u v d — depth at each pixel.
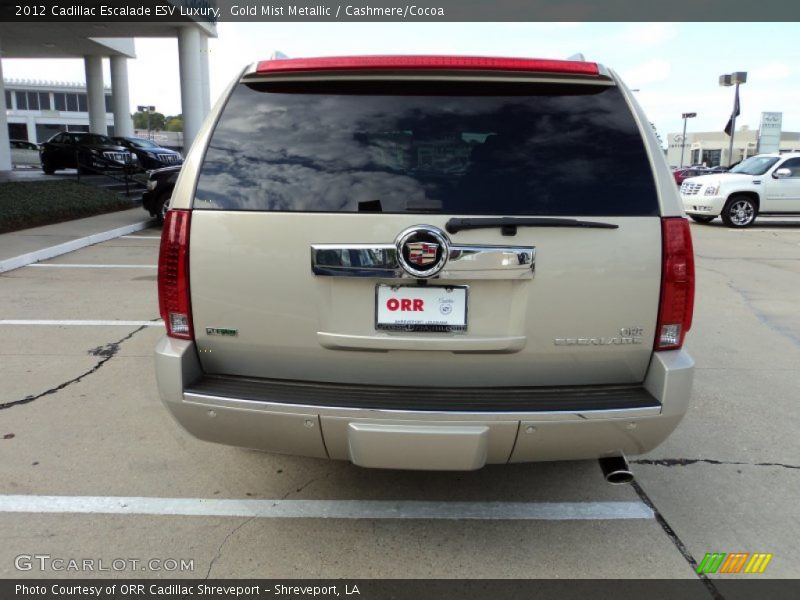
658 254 2.46
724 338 6.00
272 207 2.47
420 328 2.46
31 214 11.96
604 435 2.47
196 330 2.56
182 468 3.40
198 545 2.77
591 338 2.49
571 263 2.43
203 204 2.51
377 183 2.46
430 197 2.43
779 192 15.48
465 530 2.92
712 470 3.48
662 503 3.16
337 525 2.94
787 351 5.61
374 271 2.41
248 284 2.50
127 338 5.56
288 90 2.59
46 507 3.01
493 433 2.41
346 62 2.49
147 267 8.70
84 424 3.89
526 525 2.96
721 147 69.75
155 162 21.05
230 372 2.62
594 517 3.03
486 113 2.54
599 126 2.55
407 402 2.44
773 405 4.38
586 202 2.45
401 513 3.04
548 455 2.52
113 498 3.10
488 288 2.45
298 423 2.45
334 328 2.49
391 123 2.53
